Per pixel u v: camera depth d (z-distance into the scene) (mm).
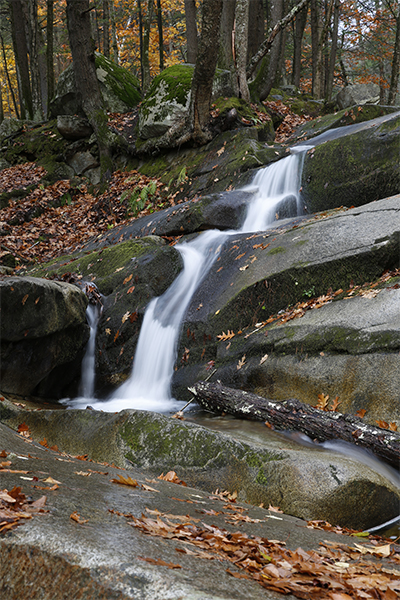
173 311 8164
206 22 11773
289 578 1861
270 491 4031
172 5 30703
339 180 10219
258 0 19406
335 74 30938
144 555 1759
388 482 4285
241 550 2127
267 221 10570
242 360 6711
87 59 16484
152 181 13062
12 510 1994
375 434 4523
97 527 1995
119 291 8633
